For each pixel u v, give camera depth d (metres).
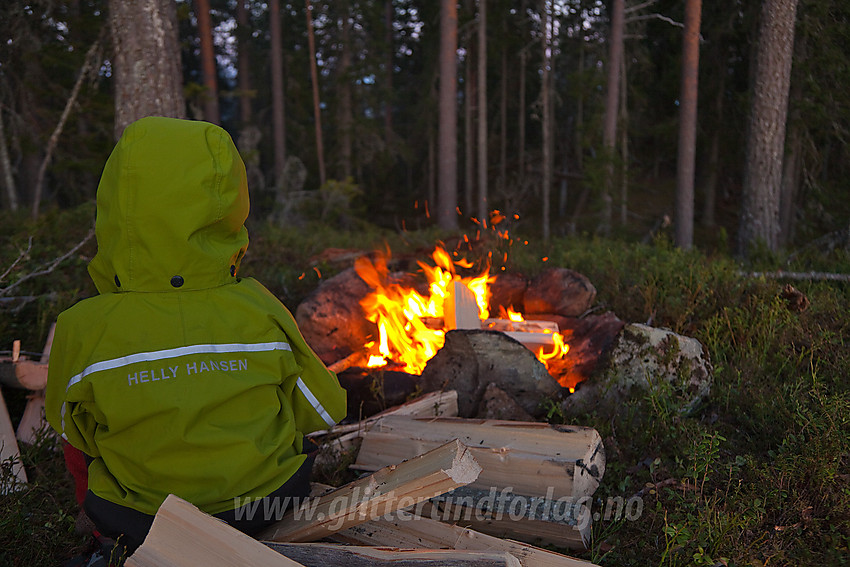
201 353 1.71
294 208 17.94
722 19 15.84
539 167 27.97
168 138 1.69
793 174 13.36
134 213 1.67
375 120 25.45
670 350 3.43
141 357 1.67
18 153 11.50
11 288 4.27
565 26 25.16
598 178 15.34
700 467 2.57
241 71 24.69
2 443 3.05
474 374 3.53
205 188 1.71
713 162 19.50
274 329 1.84
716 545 2.24
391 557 1.72
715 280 5.05
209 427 1.68
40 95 10.76
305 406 1.96
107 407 1.65
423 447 2.69
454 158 16.86
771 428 3.10
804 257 7.50
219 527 1.61
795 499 2.52
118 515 1.73
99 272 1.82
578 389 3.49
